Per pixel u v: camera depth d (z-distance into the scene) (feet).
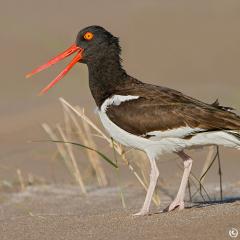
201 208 36.42
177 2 114.21
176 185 50.88
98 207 45.14
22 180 53.26
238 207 35.40
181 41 102.12
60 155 58.59
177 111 36.47
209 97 75.41
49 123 68.69
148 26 106.52
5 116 74.38
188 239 31.22
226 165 56.80
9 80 91.30
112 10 113.29
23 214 44.29
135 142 37.55
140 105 37.19
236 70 91.71
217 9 111.14
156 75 91.40
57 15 113.09
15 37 105.81
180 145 36.96
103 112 38.22
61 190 51.37
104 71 39.50
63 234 34.14
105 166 57.57
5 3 119.55
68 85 86.74
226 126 35.83
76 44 40.88
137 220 35.22
